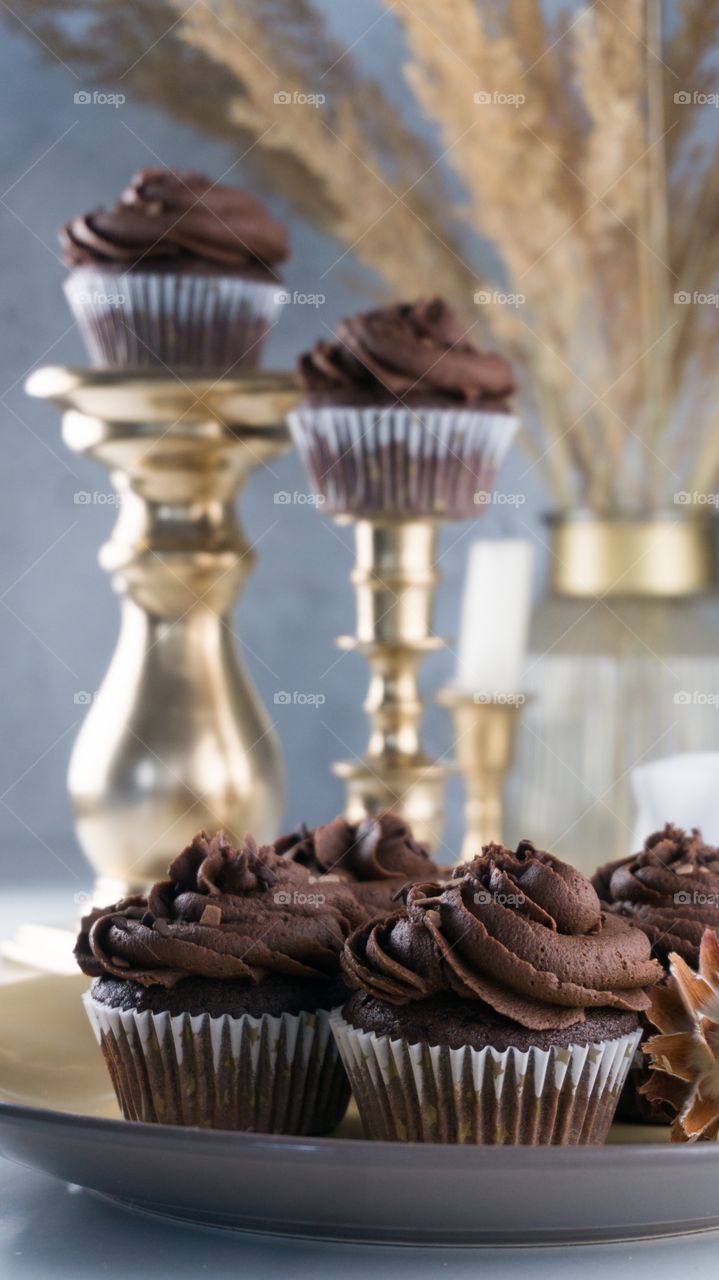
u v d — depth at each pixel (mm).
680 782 918
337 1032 752
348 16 1377
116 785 881
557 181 951
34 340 1548
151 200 904
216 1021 755
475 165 947
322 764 1595
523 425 1007
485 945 734
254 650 1594
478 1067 732
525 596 1050
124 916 771
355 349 909
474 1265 687
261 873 773
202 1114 762
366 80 987
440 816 927
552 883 744
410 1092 739
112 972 761
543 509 1440
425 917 739
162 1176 687
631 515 970
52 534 1543
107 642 1552
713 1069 729
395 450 906
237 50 938
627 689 972
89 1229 706
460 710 1054
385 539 916
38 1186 735
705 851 807
